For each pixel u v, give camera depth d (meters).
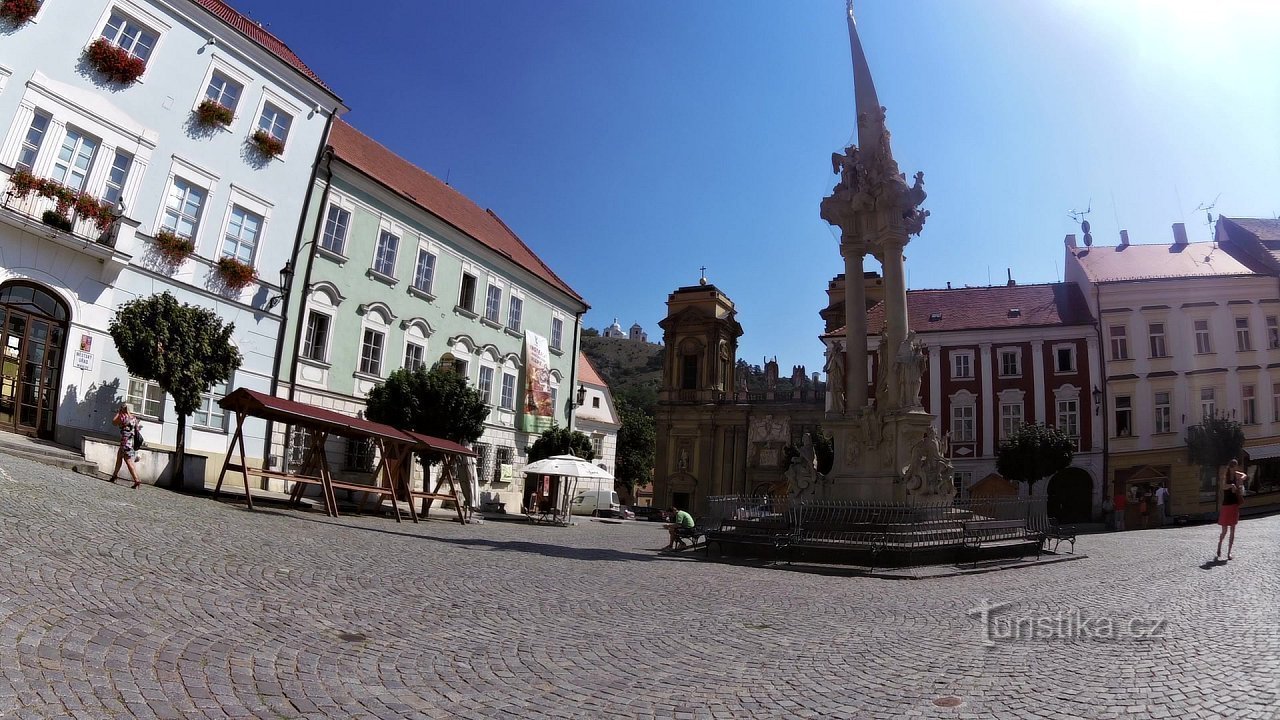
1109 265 47.06
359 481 27.81
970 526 16.72
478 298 35.84
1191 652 6.89
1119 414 43.03
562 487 37.38
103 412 20.30
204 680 5.06
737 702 5.45
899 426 18.50
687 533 18.91
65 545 8.26
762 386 71.25
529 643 7.01
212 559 9.23
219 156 23.69
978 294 51.25
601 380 59.31
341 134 33.25
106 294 20.42
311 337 27.25
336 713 4.80
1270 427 39.75
